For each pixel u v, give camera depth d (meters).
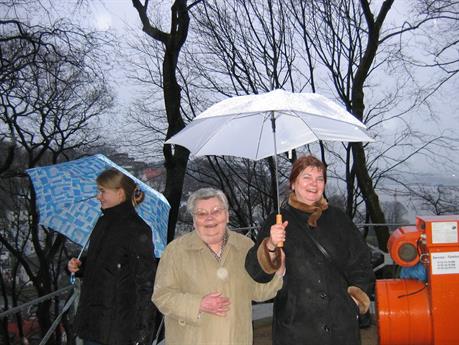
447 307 3.35
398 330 3.46
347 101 14.68
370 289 2.69
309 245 2.62
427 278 3.49
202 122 2.69
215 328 2.40
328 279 2.59
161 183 14.00
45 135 14.86
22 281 17.14
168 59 11.59
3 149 14.30
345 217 2.76
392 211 14.41
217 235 2.43
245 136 3.00
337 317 2.55
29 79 12.27
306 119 2.85
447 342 3.36
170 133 11.63
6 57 11.92
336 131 2.87
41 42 11.57
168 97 11.62
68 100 14.80
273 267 2.34
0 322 14.22
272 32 15.01
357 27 14.21
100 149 16.55
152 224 3.39
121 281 2.85
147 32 11.69
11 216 15.51
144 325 2.75
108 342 2.81
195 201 2.46
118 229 2.92
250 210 17.72
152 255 2.87
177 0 11.41
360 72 12.21
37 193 3.51
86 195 3.47
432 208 14.32
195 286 2.43
